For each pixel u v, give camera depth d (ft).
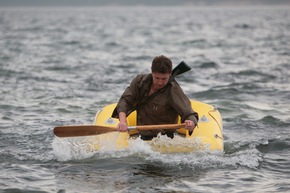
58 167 46.34
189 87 90.43
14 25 316.60
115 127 46.73
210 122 53.06
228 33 232.73
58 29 270.05
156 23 358.43
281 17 480.23
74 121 65.51
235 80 97.14
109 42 184.03
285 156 50.52
